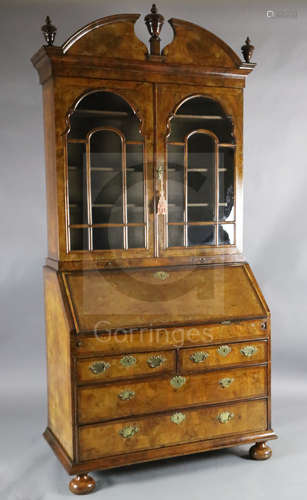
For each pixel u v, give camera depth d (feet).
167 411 9.00
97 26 8.96
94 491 8.82
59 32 12.26
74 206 9.21
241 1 13.10
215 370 9.29
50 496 8.68
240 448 10.40
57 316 9.09
